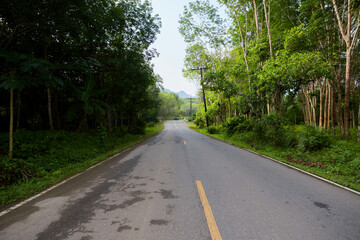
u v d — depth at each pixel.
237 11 15.25
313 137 8.58
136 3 13.52
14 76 5.78
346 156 6.72
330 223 2.57
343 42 11.58
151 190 3.92
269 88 11.24
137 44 14.84
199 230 2.40
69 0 7.71
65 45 11.91
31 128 14.97
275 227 2.46
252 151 9.42
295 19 13.65
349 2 8.97
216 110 25.94
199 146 11.65
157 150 10.04
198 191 3.81
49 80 6.82
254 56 13.26
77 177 5.10
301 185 4.19
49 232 2.39
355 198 3.46
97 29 10.70
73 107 11.65
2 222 2.68
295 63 8.90
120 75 14.70
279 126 10.55
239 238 2.22
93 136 13.86
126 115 22.98
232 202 3.27
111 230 2.42
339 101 12.23
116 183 4.46
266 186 4.12
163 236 2.27
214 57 21.92
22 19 7.34
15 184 4.50
